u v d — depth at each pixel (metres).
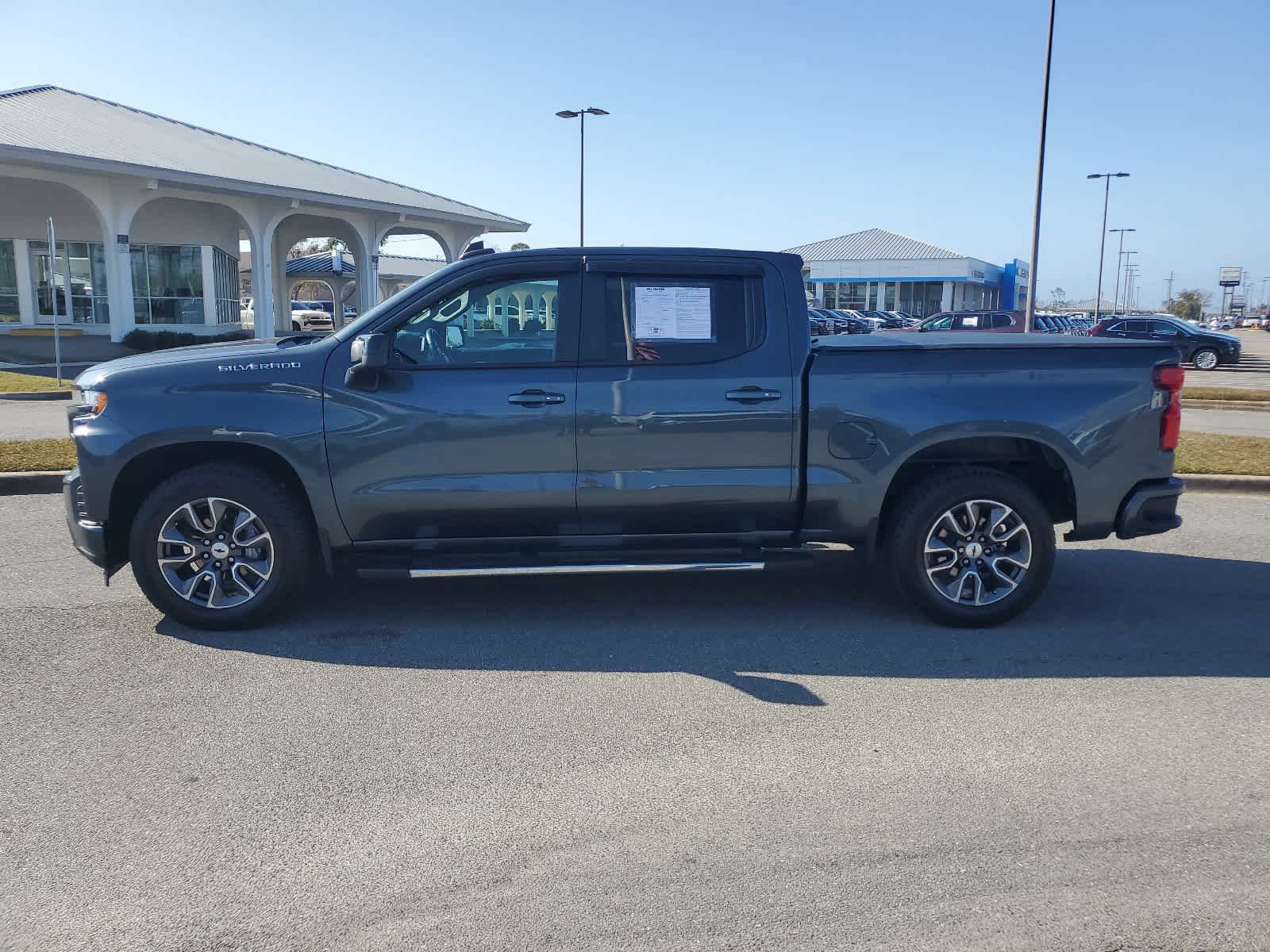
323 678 4.67
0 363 23.45
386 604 5.81
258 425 5.05
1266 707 4.34
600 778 3.68
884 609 5.75
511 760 3.83
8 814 3.44
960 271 61.41
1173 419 5.33
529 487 5.15
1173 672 4.76
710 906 2.89
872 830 3.31
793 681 4.64
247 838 3.28
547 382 5.11
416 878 3.05
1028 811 3.44
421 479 5.12
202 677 4.67
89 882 3.04
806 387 5.18
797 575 6.48
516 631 5.34
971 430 5.20
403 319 5.16
